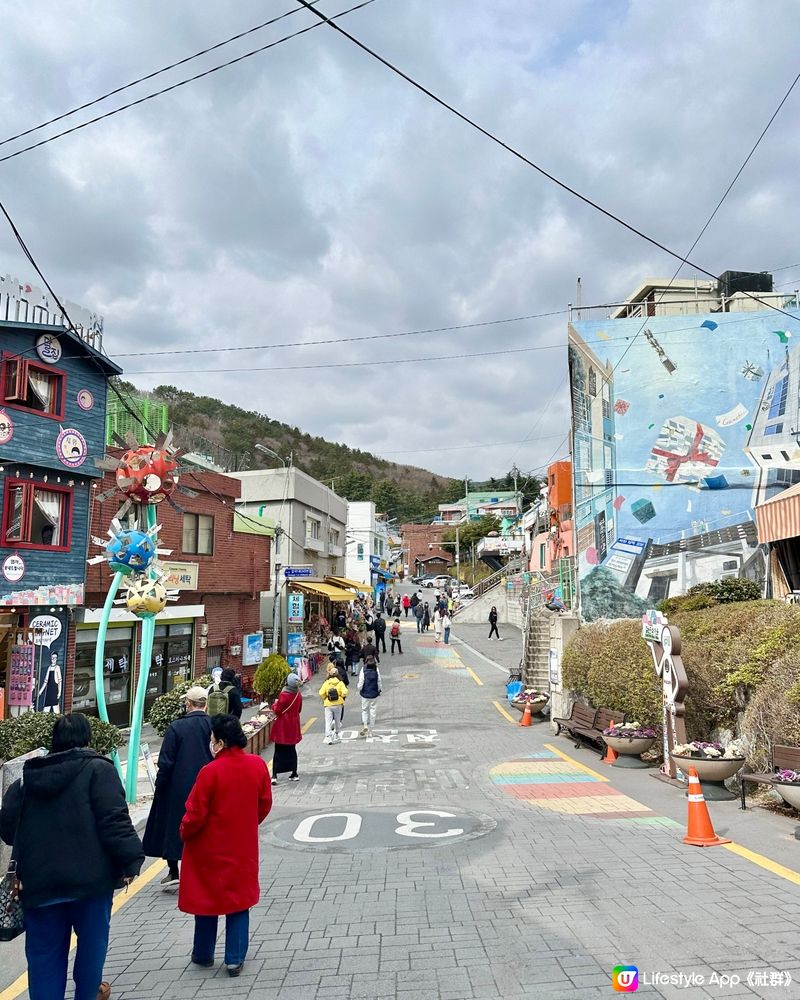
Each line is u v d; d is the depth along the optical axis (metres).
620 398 20.33
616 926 5.26
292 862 7.24
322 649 32.22
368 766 12.74
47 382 16.36
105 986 4.42
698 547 19.48
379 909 5.82
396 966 4.77
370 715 16.33
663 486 19.88
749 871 6.45
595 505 20.12
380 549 66.44
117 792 4.11
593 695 13.88
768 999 4.10
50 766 4.05
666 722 10.76
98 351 17.27
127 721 18.69
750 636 10.81
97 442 17.55
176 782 6.52
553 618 17.05
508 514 82.12
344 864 7.10
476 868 6.80
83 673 17.50
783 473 19.39
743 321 20.17
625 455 20.12
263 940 5.32
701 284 23.77
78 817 3.97
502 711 19.36
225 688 9.36
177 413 139.75
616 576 19.80
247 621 25.19
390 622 51.25
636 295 24.28
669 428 20.06
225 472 30.91
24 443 15.52
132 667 19.02
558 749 13.82
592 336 20.64
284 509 33.50
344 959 4.92
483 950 4.95
